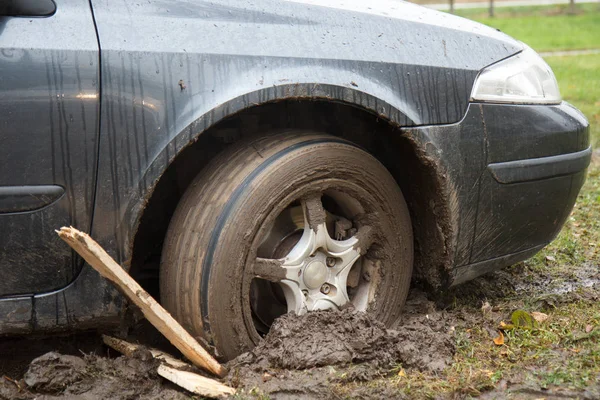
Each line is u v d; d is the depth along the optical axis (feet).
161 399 8.15
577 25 82.94
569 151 10.76
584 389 8.26
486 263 10.52
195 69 8.10
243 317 8.57
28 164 7.57
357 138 10.19
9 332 7.92
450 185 9.62
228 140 9.57
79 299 8.04
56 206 7.72
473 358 9.20
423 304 10.57
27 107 7.52
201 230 8.34
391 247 9.69
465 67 9.83
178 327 8.12
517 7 104.94
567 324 10.23
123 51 7.86
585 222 15.92
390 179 9.53
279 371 8.50
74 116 7.66
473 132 9.76
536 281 12.62
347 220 9.55
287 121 9.84
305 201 8.92
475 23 10.93
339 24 9.16
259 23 8.66
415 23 9.82
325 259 9.19
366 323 8.99
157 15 8.21
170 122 7.94
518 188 10.25
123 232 7.96
